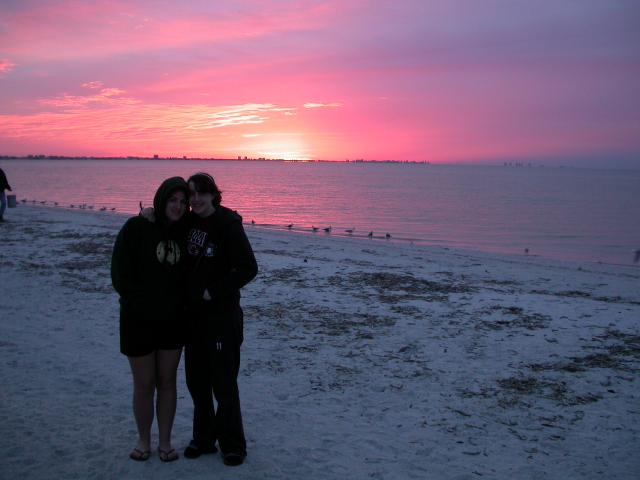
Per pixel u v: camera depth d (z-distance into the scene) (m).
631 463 3.75
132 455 3.66
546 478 3.55
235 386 3.62
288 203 50.09
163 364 3.57
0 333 6.68
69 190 63.38
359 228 31.03
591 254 23.66
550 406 4.70
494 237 28.94
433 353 6.07
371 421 4.42
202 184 3.41
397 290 9.22
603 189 102.06
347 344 6.41
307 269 10.96
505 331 6.80
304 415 4.51
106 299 8.45
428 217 39.53
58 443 3.88
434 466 3.69
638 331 6.74
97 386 5.04
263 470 3.56
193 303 3.54
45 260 11.73
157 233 3.40
